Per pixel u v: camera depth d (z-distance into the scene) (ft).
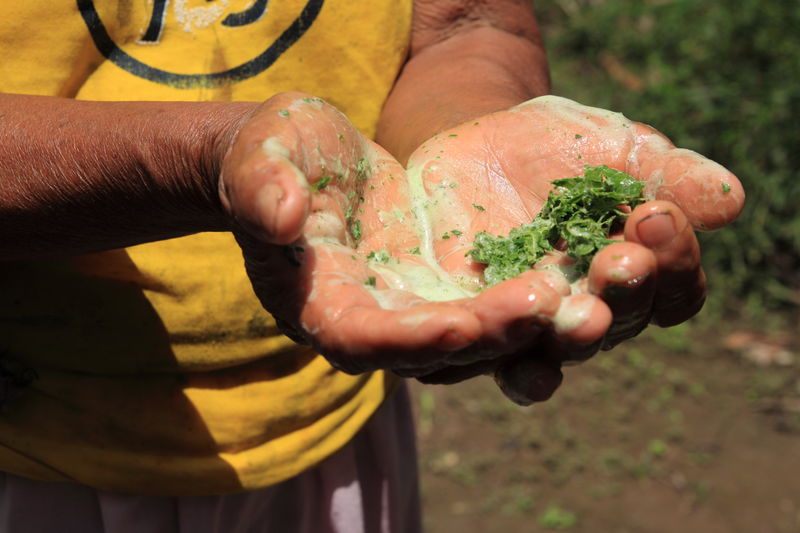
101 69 1.93
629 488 3.77
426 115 2.11
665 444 4.00
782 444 3.97
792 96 5.13
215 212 1.70
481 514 3.68
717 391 4.31
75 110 1.72
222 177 1.56
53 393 1.95
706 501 3.68
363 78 2.09
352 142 1.75
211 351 1.99
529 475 3.86
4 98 1.74
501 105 2.11
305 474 2.20
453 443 4.06
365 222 1.83
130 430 1.97
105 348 1.95
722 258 5.02
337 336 1.53
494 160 1.96
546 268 1.82
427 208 1.92
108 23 1.90
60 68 1.88
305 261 1.59
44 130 1.69
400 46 2.13
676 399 4.26
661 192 1.82
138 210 1.72
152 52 1.95
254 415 2.03
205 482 2.01
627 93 5.78
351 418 2.13
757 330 4.70
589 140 1.92
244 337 2.00
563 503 3.71
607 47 6.22
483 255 1.83
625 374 4.42
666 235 1.60
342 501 2.22
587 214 1.87
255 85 2.00
